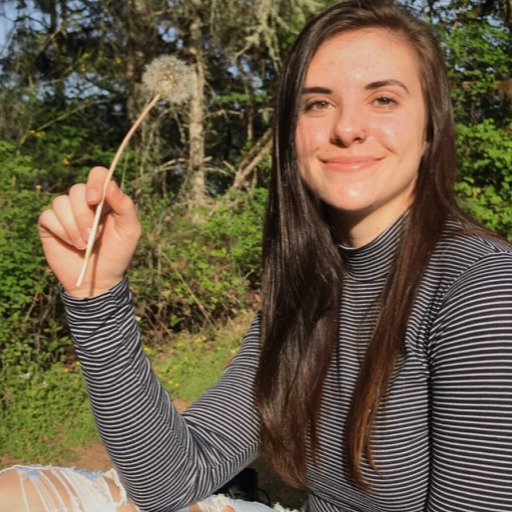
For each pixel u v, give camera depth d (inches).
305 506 34.3
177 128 197.6
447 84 29.5
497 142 146.9
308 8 143.5
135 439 27.6
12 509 29.1
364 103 28.2
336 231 30.7
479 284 24.0
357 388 27.3
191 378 104.3
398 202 29.0
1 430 80.2
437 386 24.6
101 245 26.3
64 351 107.0
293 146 30.4
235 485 42.3
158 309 122.1
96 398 27.4
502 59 164.1
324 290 30.3
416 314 26.0
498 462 22.6
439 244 26.9
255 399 32.5
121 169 153.6
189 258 122.7
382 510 27.9
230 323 123.2
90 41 184.7
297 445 30.3
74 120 174.2
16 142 161.0
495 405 22.7
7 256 100.3
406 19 28.9
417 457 26.2
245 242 129.7
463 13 178.1
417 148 28.6
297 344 30.9
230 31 156.6
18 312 99.3
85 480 30.8
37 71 180.5
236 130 215.6
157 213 132.2
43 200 113.0
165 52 171.5
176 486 29.1
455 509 23.5
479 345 23.3
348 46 28.4
